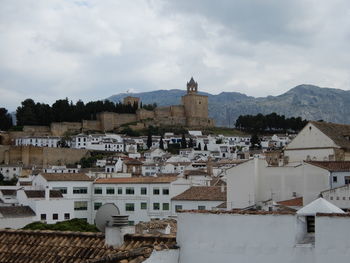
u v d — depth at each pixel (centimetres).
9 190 12219
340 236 1608
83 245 2081
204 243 1816
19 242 2223
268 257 1714
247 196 7350
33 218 10306
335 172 6844
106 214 2162
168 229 5900
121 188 12356
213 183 12088
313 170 6969
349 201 5916
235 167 7519
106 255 1916
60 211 10925
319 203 1759
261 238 1731
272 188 7319
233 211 1841
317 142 8331
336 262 1606
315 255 1641
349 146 8281
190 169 17750
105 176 14512
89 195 12644
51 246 2141
